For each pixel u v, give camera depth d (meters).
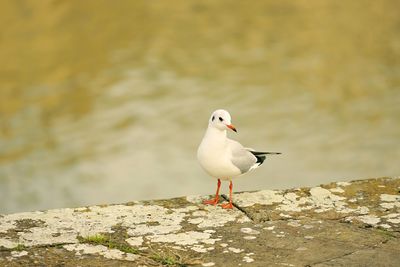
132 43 57.41
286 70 51.94
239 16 67.44
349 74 51.25
